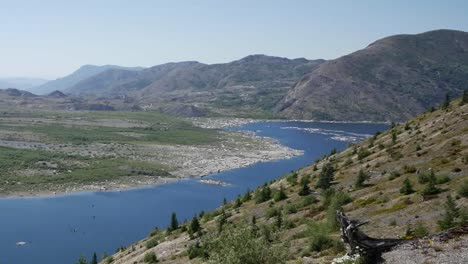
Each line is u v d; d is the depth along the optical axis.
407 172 82.69
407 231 47.59
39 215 162.75
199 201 182.38
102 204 179.25
